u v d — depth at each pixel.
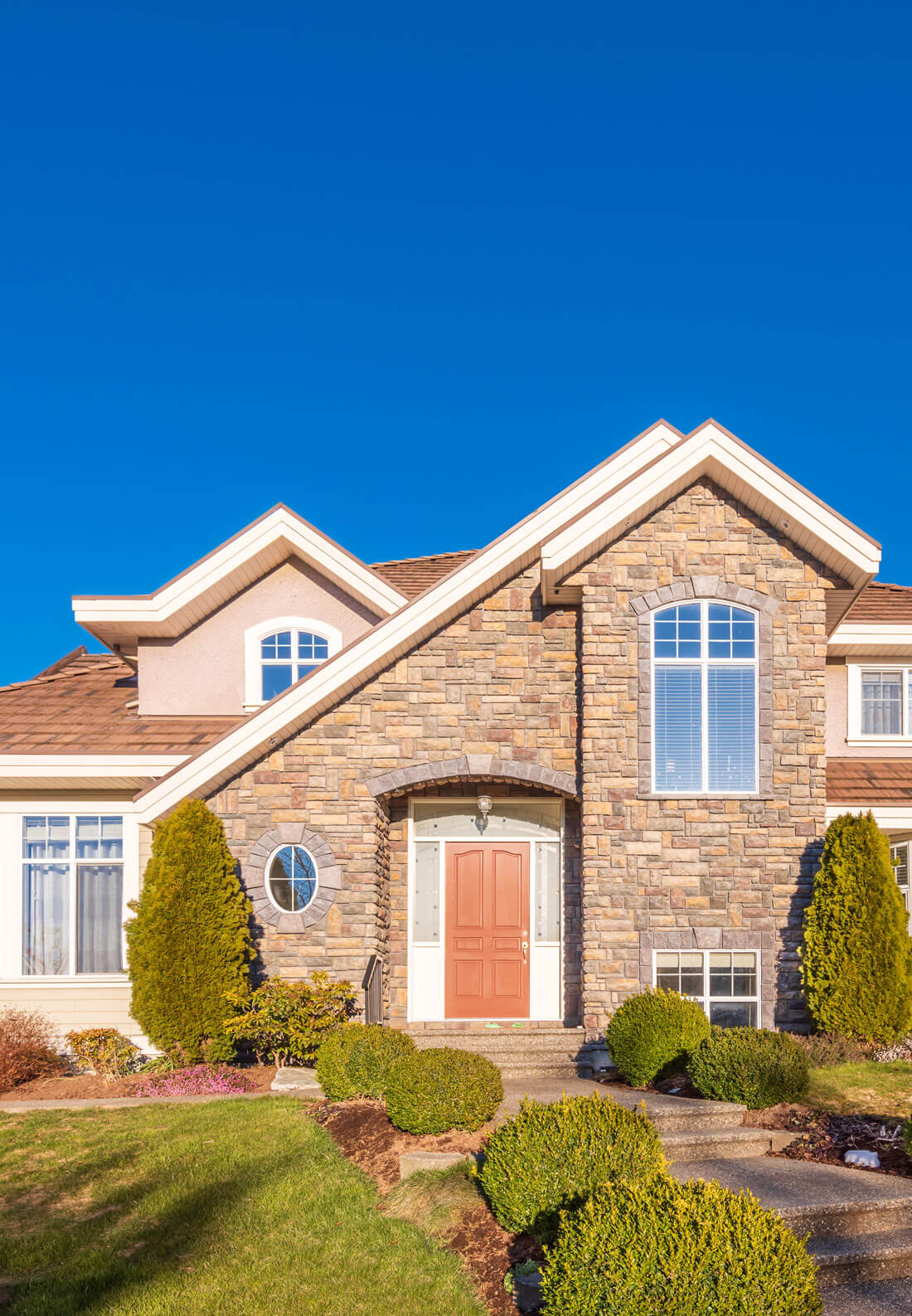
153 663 17.28
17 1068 13.10
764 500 14.14
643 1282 5.56
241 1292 7.25
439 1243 7.91
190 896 13.59
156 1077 12.74
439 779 14.82
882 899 12.99
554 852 16.03
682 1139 9.44
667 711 14.27
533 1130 7.93
